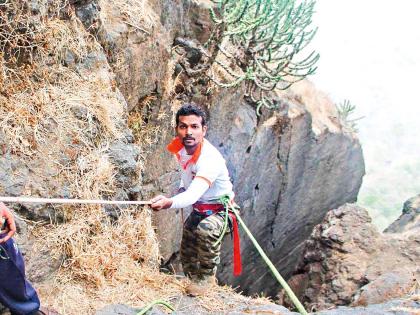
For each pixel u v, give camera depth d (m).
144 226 5.30
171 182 7.27
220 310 4.73
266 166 10.26
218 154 4.65
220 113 8.21
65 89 5.05
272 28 8.98
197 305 4.76
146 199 6.78
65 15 5.16
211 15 7.32
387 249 7.74
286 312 4.66
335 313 4.35
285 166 10.80
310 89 12.55
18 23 4.73
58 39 5.02
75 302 4.42
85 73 5.24
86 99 5.08
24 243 4.35
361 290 6.43
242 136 9.05
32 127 4.71
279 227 11.77
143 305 4.63
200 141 4.57
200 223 4.79
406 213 9.57
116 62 5.80
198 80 7.66
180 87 7.54
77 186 4.77
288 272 13.18
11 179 4.42
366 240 7.87
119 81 5.90
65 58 5.13
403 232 8.48
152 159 6.82
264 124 9.80
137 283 4.88
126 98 6.11
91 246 4.80
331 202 13.90
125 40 5.85
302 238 13.22
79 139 4.91
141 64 6.16
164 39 6.54
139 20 6.09
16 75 4.78
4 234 3.22
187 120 4.50
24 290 3.40
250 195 10.05
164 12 7.02
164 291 4.89
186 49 7.49
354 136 13.95
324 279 7.76
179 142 4.62
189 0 7.44
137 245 5.22
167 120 6.93
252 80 8.89
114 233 5.04
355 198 15.38
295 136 10.70
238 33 7.77
